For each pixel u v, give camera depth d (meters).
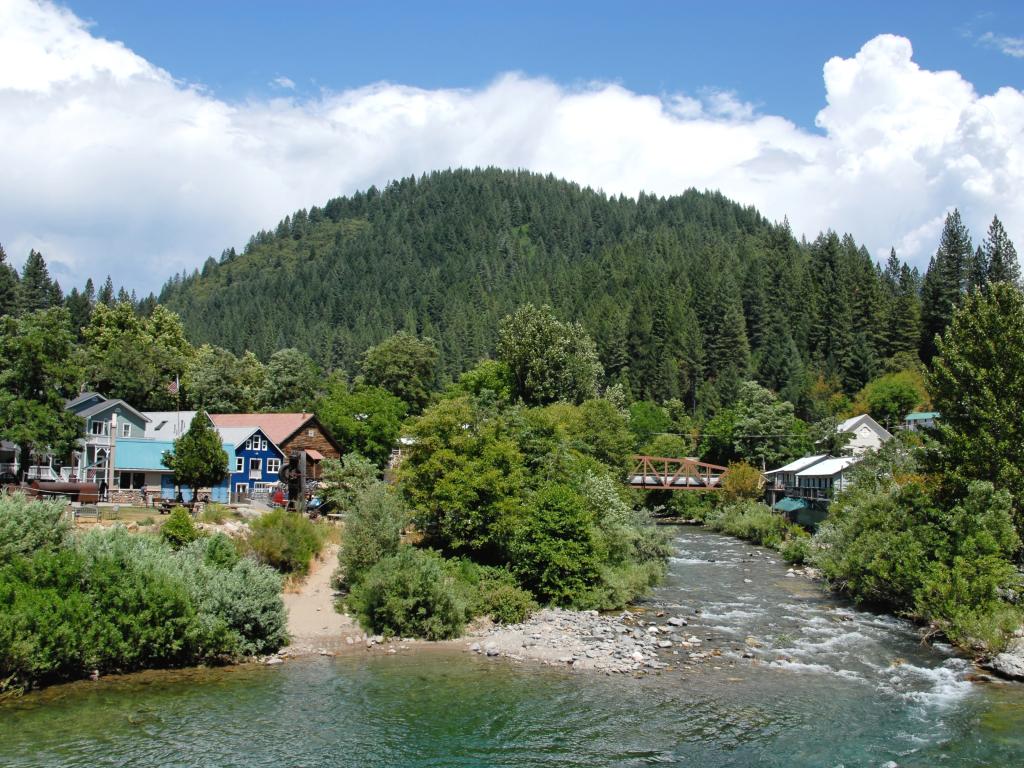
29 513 28.12
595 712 23.44
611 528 44.50
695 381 130.38
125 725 21.66
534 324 87.88
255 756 19.80
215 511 41.47
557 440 55.88
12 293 110.00
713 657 29.91
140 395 78.94
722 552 62.31
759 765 19.64
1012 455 36.69
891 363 116.69
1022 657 28.03
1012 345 37.78
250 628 29.11
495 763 19.62
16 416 42.06
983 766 19.59
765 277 159.00
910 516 37.88
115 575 26.62
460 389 92.50
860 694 25.31
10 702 23.14
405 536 45.47
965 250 116.44
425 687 25.77
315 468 63.81
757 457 97.06
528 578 39.06
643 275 186.50
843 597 42.25
